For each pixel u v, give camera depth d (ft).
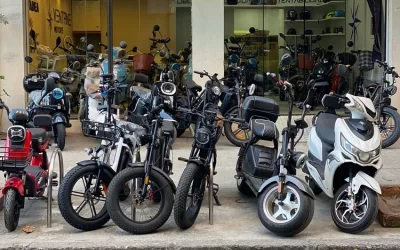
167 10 37.01
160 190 16.28
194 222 17.25
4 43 33.55
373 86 32.12
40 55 35.35
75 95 35.17
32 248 15.26
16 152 16.25
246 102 19.71
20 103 33.76
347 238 15.90
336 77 35.96
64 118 28.30
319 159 17.60
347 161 16.05
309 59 37.55
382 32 36.01
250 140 18.63
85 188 16.90
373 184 15.71
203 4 34.22
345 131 16.26
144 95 23.40
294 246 15.38
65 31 36.83
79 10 37.29
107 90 18.62
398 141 31.35
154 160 16.96
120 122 17.97
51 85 24.38
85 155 27.43
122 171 16.08
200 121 17.75
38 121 18.74
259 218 16.31
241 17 36.06
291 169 16.85
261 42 36.63
